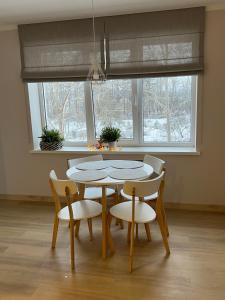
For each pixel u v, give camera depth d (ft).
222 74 9.91
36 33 11.02
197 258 7.84
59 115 12.36
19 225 10.28
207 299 6.32
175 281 6.94
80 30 10.61
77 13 10.08
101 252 8.32
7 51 11.56
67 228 9.94
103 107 11.84
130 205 8.34
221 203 10.84
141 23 10.08
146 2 9.07
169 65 10.12
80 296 6.57
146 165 9.18
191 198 11.07
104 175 8.14
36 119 12.32
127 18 10.16
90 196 9.29
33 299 6.53
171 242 8.72
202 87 10.10
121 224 9.72
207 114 10.28
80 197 9.21
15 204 12.35
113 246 8.29
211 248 8.32
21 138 12.28
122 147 11.85
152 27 10.02
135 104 11.42
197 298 6.36
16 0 8.57
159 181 7.45
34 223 10.40
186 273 7.22
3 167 12.80
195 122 10.91
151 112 11.43
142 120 11.59
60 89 12.08
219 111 10.17
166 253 8.11
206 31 9.75
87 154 11.57
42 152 11.97
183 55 9.95
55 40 10.91
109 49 10.53
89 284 6.96
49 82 11.84
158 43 10.09
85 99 11.85
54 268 7.64
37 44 11.10
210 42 9.79
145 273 7.28
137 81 11.20
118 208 8.14
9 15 10.08
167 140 11.55
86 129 12.19
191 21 9.66
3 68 11.76
